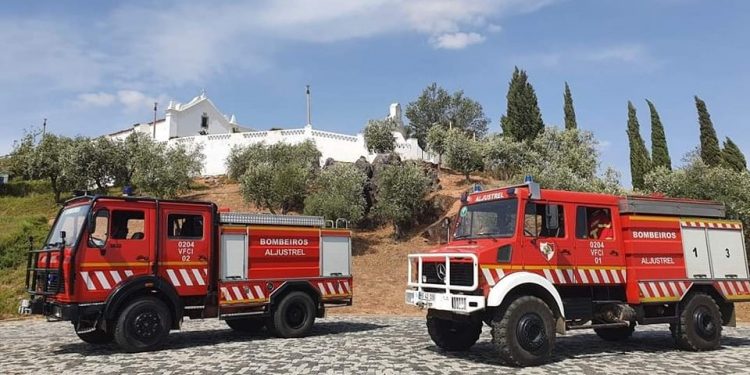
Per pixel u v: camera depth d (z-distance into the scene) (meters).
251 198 27.31
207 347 10.87
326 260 13.44
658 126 44.84
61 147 34.38
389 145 40.62
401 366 8.73
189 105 57.34
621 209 10.42
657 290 10.25
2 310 16.88
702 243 11.05
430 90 64.88
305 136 40.44
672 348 10.82
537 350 8.77
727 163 40.38
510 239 9.23
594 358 9.55
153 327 10.42
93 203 10.29
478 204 10.30
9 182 39.31
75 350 10.53
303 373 8.20
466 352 10.16
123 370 8.51
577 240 9.82
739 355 10.00
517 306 8.77
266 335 12.83
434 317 10.20
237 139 41.53
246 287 11.99
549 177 28.06
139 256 10.65
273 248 12.56
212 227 11.79
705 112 41.97
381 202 27.23
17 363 9.15
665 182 25.30
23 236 22.03
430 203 28.62
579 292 9.97
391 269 23.09
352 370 8.41
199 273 11.41
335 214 25.14
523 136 48.38
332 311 18.06
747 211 21.23
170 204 11.24
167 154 33.56
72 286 9.82
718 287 11.01
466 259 8.88
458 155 35.25
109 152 33.88
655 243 10.46
